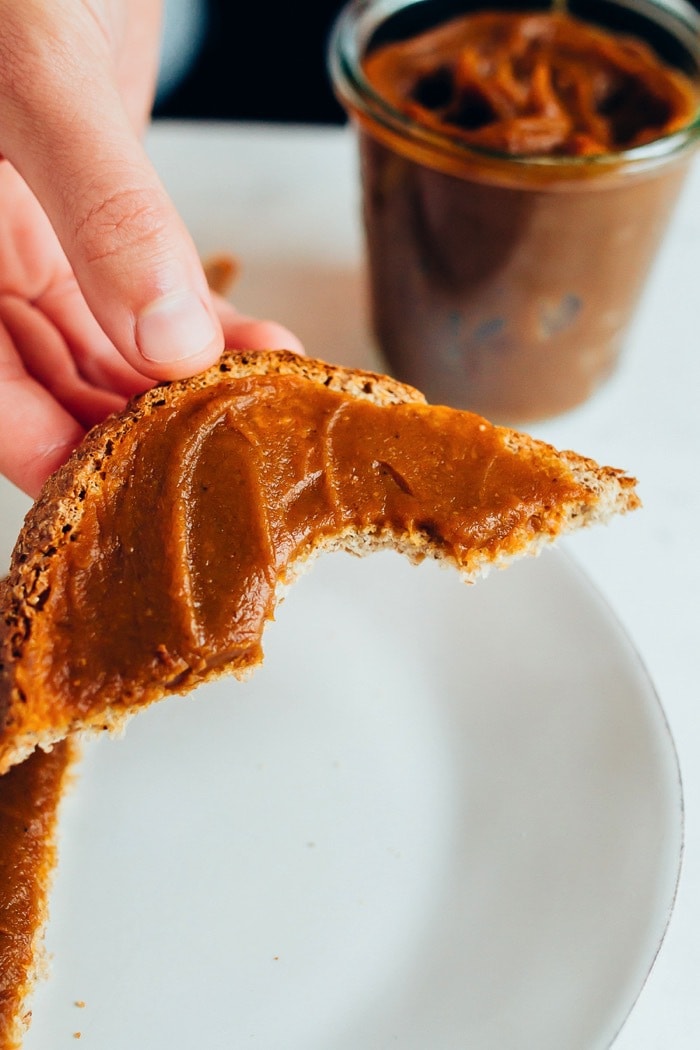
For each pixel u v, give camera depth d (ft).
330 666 0.94
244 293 1.21
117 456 0.80
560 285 0.99
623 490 0.84
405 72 1.02
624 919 0.80
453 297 1.01
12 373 0.93
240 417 0.81
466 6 1.05
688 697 0.97
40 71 0.78
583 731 0.88
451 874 0.85
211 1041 0.79
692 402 1.17
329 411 0.82
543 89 0.98
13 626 0.76
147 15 1.05
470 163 0.92
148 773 0.89
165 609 0.75
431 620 0.95
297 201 1.29
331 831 0.87
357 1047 0.78
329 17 1.59
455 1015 0.79
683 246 1.29
